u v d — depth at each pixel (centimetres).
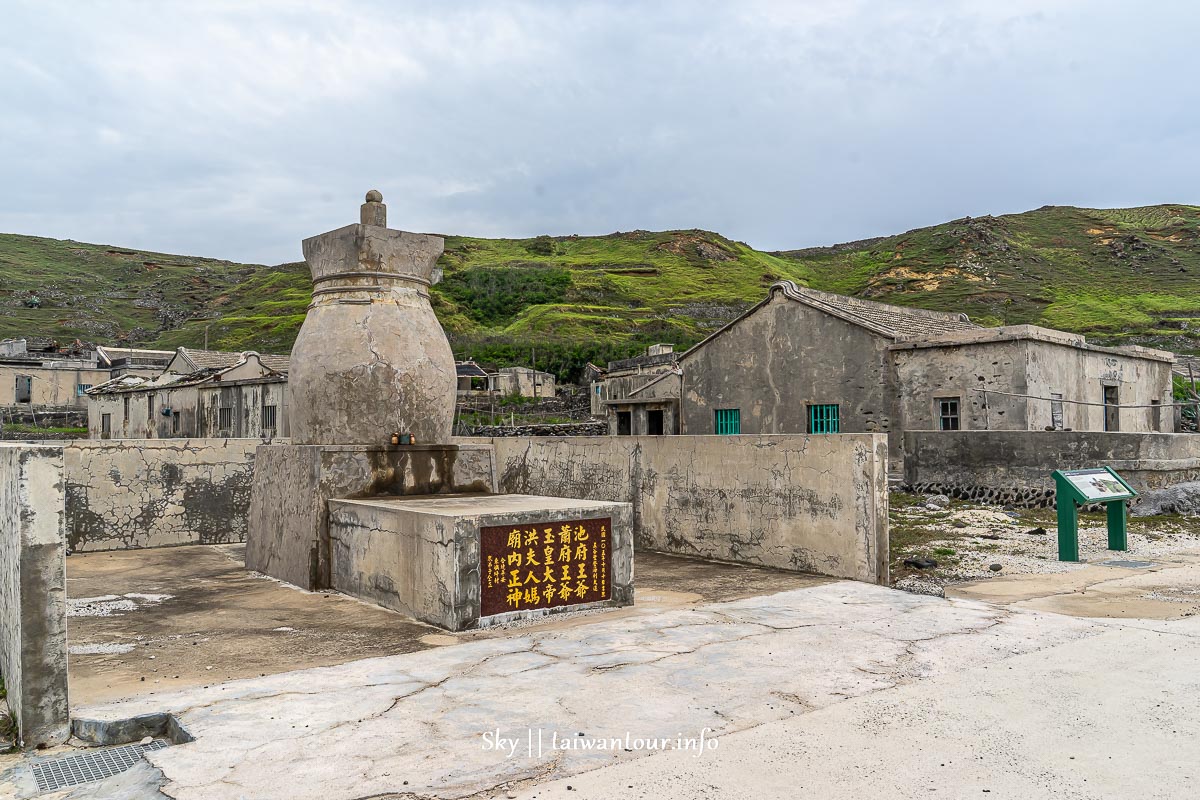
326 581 724
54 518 378
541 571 603
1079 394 1702
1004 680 452
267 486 817
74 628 586
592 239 11881
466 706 403
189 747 352
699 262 10106
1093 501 877
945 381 1597
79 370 4512
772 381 1833
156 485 1008
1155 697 425
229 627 586
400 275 791
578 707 403
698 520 916
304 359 771
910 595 673
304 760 339
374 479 743
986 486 1402
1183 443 1359
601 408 3641
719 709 402
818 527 789
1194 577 788
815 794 314
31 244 12225
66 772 341
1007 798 312
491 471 805
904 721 389
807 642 525
